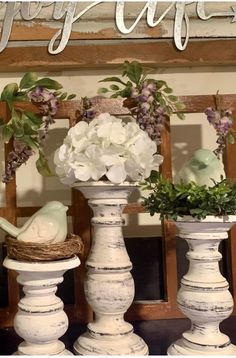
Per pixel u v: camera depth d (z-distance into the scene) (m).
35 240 0.68
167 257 0.88
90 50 0.91
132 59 0.92
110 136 0.70
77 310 0.87
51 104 0.83
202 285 0.69
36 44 0.91
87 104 0.84
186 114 0.97
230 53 0.93
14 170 0.83
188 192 0.68
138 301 0.90
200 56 0.92
